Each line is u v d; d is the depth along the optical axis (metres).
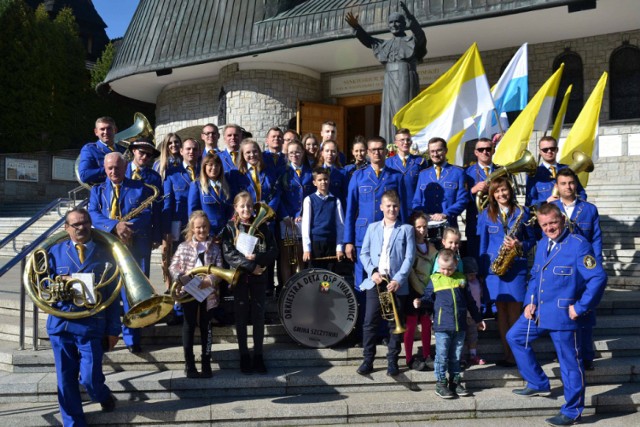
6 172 21.73
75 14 34.53
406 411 5.08
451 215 6.31
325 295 5.86
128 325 4.61
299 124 17.41
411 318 5.64
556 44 15.42
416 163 6.88
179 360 5.66
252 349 5.90
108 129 6.61
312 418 4.99
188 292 5.21
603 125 14.92
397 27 9.63
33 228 15.18
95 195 5.89
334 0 15.96
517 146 8.88
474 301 5.37
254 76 17.34
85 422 4.73
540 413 5.20
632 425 4.95
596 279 4.88
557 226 5.06
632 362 5.83
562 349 5.01
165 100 20.03
